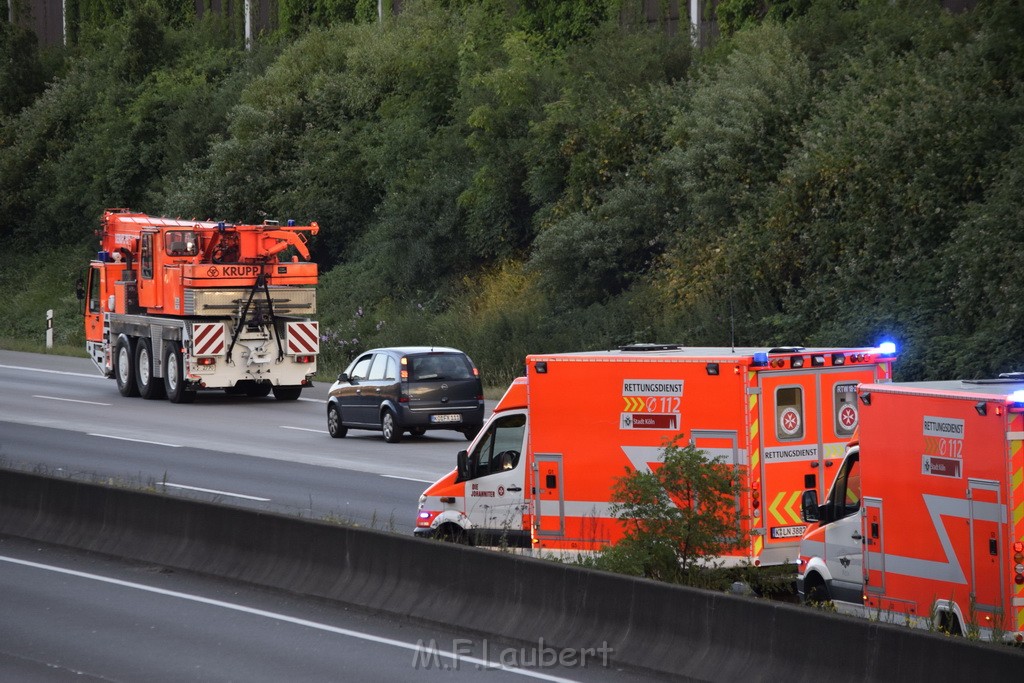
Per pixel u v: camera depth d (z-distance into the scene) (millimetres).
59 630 26688
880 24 78812
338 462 51312
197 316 73500
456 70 108688
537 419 30672
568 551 30328
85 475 46562
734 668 21938
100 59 150250
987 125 64000
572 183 88250
